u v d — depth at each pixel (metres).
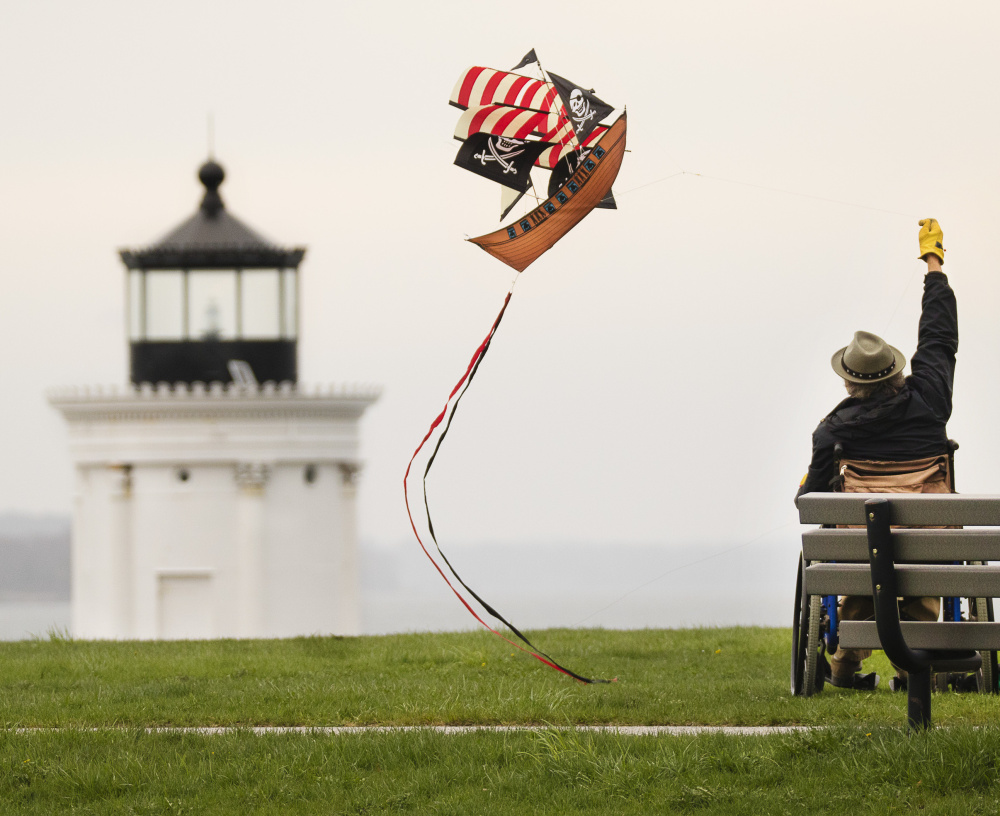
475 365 35.41
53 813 27.73
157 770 30.42
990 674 37.81
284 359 128.88
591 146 41.00
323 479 126.69
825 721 34.34
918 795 26.70
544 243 40.94
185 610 124.69
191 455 123.94
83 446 125.38
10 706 40.56
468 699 39.81
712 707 37.12
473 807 27.14
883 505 28.27
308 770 29.89
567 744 30.67
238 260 128.12
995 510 28.12
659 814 26.38
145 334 127.88
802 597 39.84
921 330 37.75
